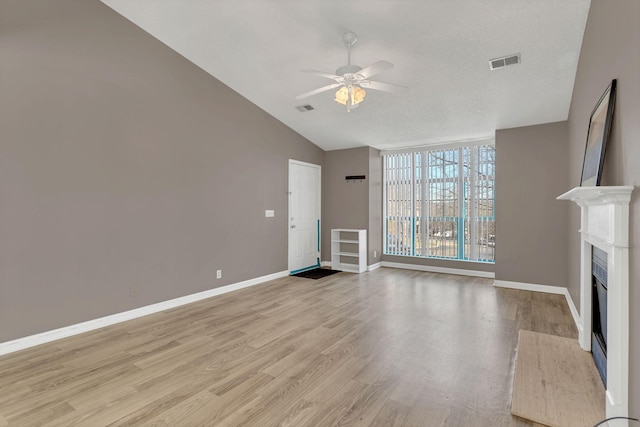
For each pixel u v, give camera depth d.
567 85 3.70
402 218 6.52
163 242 3.87
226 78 4.54
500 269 4.97
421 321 3.47
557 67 3.43
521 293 4.59
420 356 2.65
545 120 4.56
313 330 3.22
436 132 5.35
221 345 2.87
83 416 1.89
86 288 3.20
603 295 2.20
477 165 5.65
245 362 2.55
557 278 4.56
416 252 6.35
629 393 1.57
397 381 2.27
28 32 2.84
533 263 4.73
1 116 2.69
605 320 2.14
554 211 4.57
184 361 2.57
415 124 5.13
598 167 2.04
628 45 1.59
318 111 5.23
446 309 3.88
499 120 4.69
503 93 4.01
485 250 5.61
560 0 2.64
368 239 6.33
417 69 3.75
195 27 3.61
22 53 2.80
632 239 1.55
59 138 3.02
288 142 5.88
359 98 3.10
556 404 1.92
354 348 2.80
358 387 2.19
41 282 2.91
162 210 3.87
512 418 1.85
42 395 2.11
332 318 3.57
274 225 5.57
